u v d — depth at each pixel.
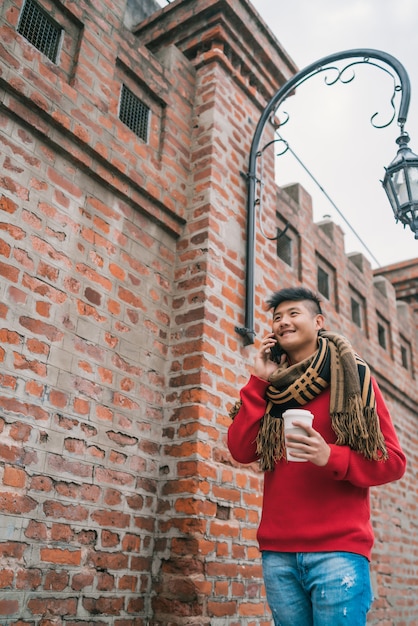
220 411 3.22
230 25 4.20
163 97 3.76
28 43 2.85
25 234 2.65
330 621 1.47
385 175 3.56
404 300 8.28
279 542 1.63
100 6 3.42
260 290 3.95
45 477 2.47
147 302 3.28
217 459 3.11
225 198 3.79
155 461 3.07
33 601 2.31
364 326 6.46
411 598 5.86
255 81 4.46
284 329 1.85
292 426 1.56
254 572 3.14
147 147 3.51
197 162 3.82
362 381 1.68
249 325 3.59
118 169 3.20
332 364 1.72
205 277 3.40
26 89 2.75
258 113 4.49
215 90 4.01
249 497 3.28
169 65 3.93
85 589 2.53
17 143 2.72
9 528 2.28
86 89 3.14
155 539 2.94
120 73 3.50
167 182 3.57
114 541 2.73
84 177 3.06
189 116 3.98
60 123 2.88
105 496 2.74
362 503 1.64
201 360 3.19
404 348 7.57
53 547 2.44
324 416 1.68
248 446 1.85
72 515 2.55
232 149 4.03
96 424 2.78
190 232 3.61
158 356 3.27
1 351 2.42
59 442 2.58
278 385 1.77
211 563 2.86
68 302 2.79
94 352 2.87
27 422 2.45
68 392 2.68
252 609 3.05
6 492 2.30
